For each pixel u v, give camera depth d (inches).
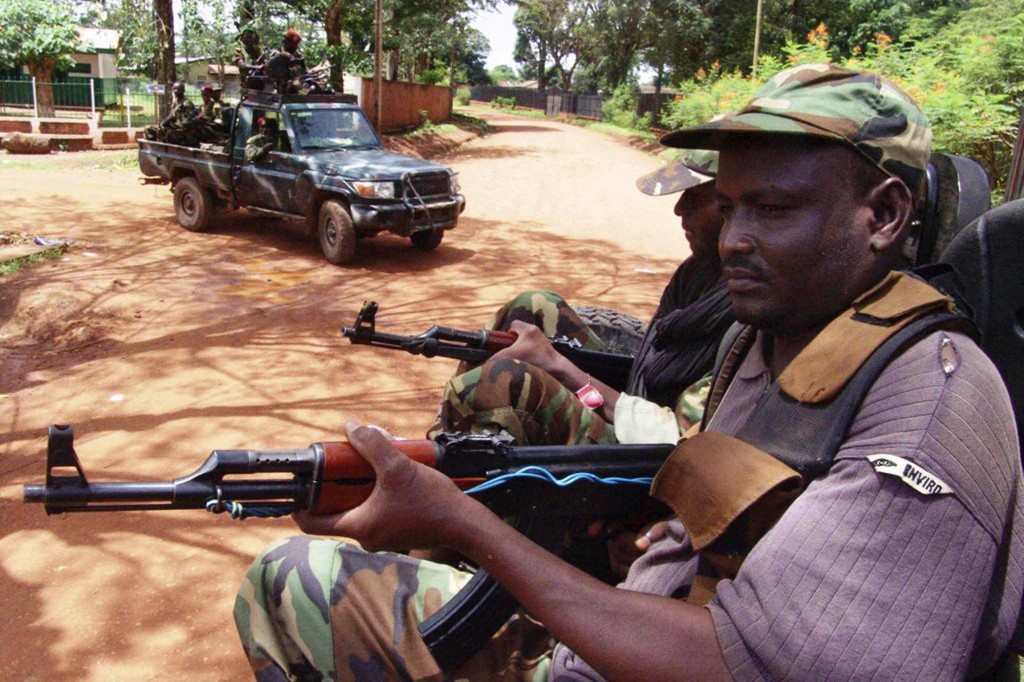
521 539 54.8
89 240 391.9
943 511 45.3
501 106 2709.2
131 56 1104.8
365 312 101.3
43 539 145.7
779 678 46.1
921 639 44.0
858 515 46.5
